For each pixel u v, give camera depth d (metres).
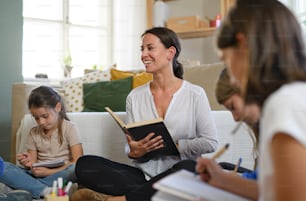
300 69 0.62
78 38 3.61
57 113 1.79
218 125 1.58
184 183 0.74
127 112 1.61
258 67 0.62
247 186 0.75
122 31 3.71
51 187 1.53
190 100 1.51
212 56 3.66
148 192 1.20
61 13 3.52
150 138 1.35
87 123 1.80
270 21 0.63
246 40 0.63
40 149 1.80
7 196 1.40
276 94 0.59
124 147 1.75
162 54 1.53
